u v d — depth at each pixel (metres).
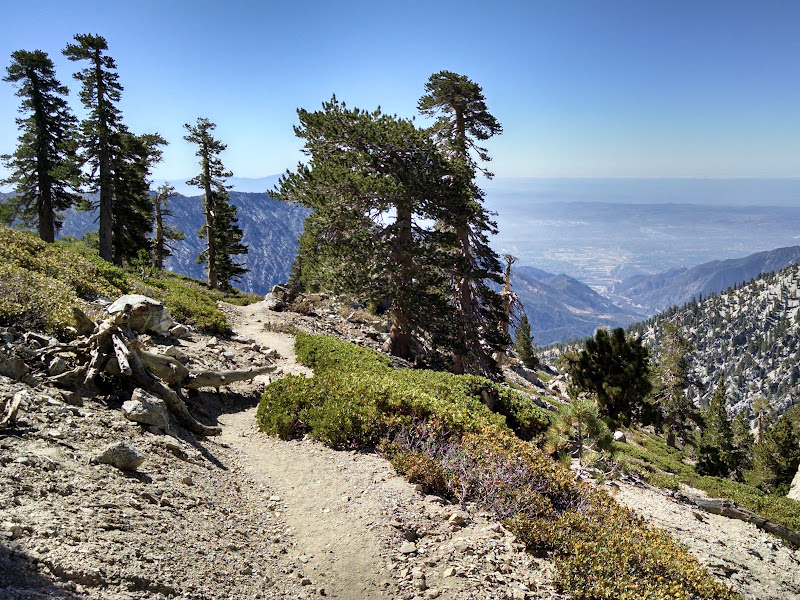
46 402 7.26
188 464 7.69
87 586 3.86
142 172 44.22
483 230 30.53
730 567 10.91
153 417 8.35
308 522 7.00
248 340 20.86
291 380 12.61
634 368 24.00
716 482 20.88
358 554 6.21
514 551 6.91
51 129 38.31
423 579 5.81
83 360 9.12
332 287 26.95
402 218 26.48
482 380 17.73
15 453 5.49
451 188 26.42
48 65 36.97
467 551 6.59
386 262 25.92
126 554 4.52
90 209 37.62
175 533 5.37
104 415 7.84
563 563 6.38
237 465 8.88
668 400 52.25
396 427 10.79
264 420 11.18
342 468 9.10
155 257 51.72
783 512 17.08
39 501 4.75
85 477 5.63
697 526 13.79
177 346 15.76
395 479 8.78
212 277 49.78
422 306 26.53
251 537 6.22
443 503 8.12
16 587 3.40
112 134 35.81
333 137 25.95
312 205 26.20
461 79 27.95
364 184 23.88
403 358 28.67
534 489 8.83
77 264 18.44
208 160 46.78
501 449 9.66
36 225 40.03
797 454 36.28
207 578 4.81
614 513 8.93
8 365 7.66
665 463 24.22
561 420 14.98
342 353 19.75
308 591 5.35
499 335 30.77
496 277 30.58
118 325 9.66
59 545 4.16
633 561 7.10
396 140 24.89
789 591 10.53
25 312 10.16
